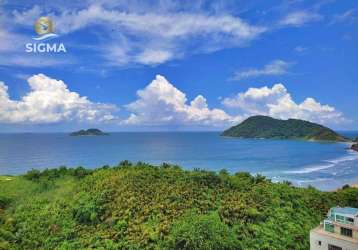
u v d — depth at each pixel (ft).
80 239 106.73
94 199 124.57
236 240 100.99
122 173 148.25
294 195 138.31
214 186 137.28
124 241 102.63
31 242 107.45
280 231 111.86
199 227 100.58
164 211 115.14
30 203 132.46
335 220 92.63
